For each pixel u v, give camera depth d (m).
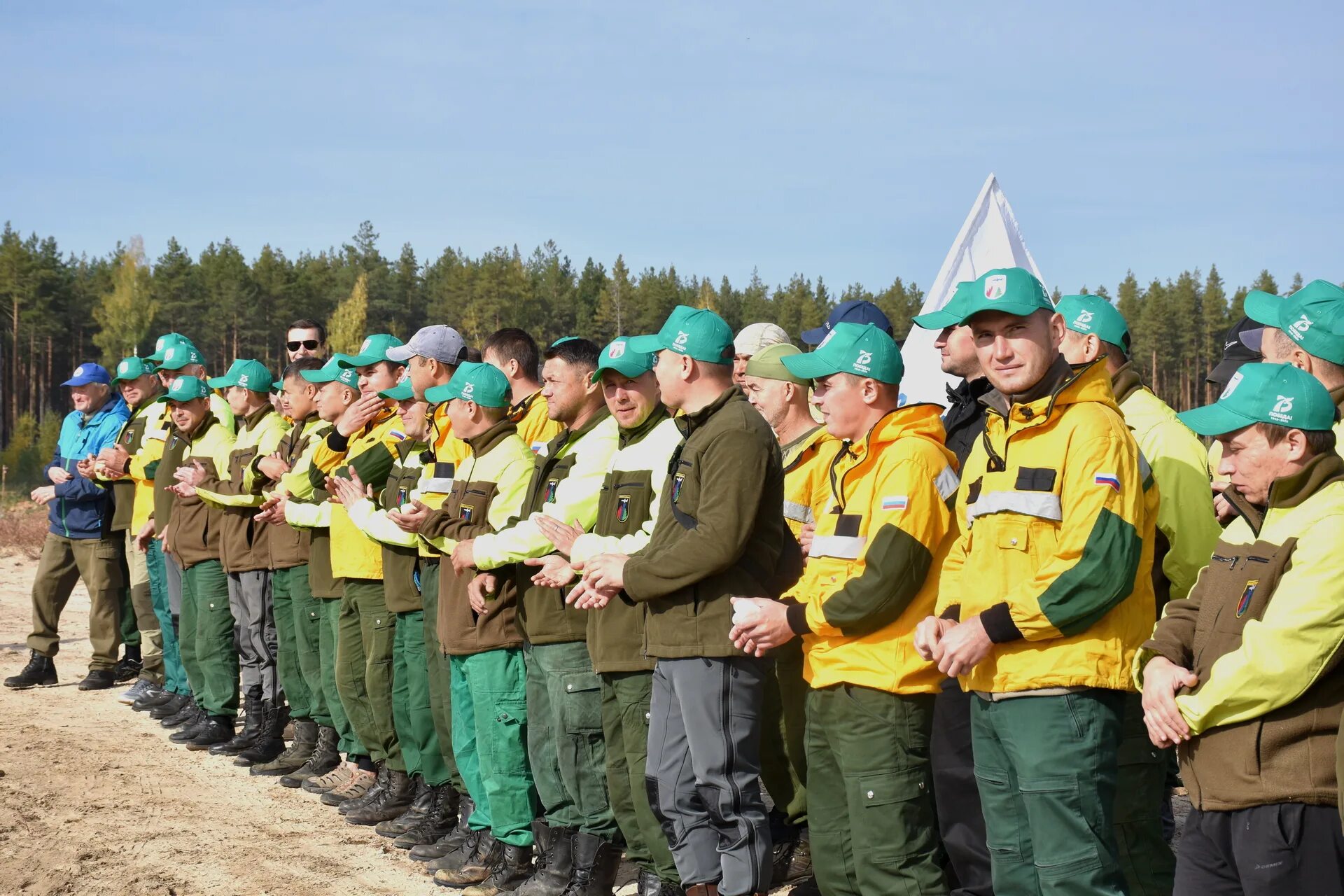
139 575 10.23
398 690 6.74
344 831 6.77
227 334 87.50
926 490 4.16
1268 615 3.19
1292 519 3.26
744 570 4.52
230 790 7.60
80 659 11.96
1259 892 3.19
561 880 5.41
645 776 4.66
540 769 5.49
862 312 6.16
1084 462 3.61
